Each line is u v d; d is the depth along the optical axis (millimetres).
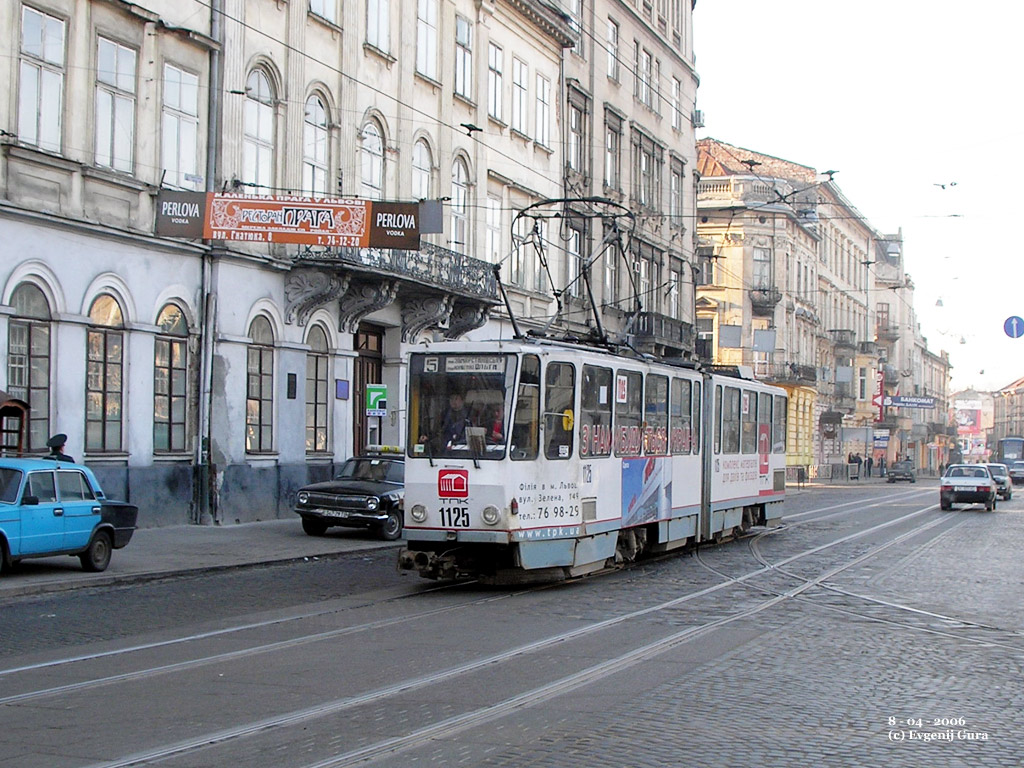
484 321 33344
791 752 7129
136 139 22172
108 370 21594
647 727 7758
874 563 19781
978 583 16922
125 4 21594
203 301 23922
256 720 7891
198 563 17844
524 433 15141
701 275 66188
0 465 15492
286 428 26438
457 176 33625
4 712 8156
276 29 25938
